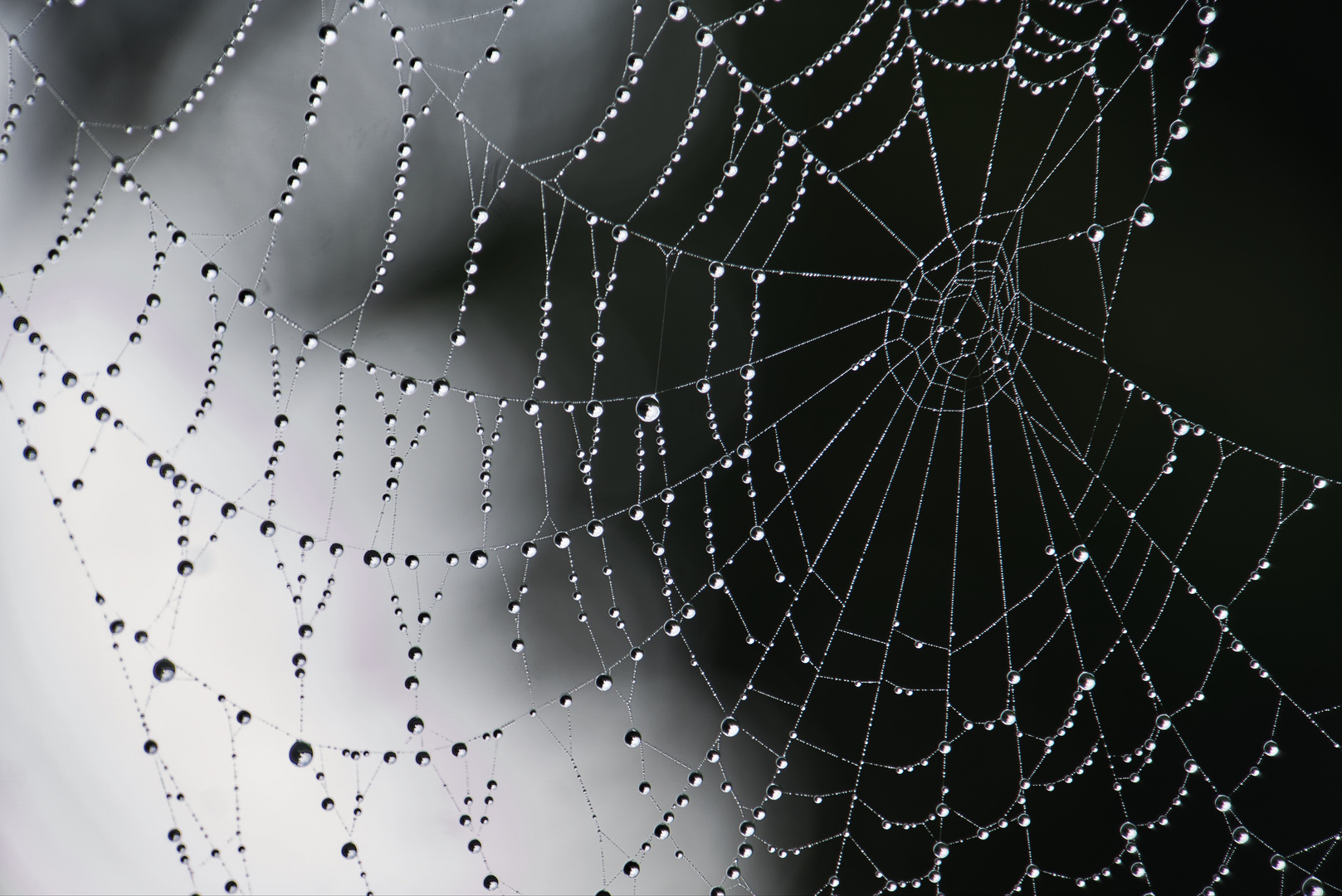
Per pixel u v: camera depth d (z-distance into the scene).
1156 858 0.46
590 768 0.46
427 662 0.46
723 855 0.46
